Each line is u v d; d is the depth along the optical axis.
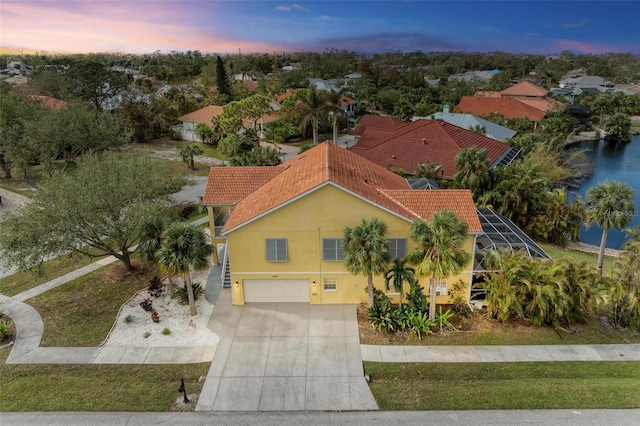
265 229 23.70
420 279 24.88
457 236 20.56
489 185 38.25
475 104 82.81
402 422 17.11
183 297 25.94
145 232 25.86
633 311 23.41
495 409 17.62
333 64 195.88
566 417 17.12
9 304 26.00
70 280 28.92
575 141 82.19
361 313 24.44
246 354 21.31
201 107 90.12
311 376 19.78
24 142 47.69
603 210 28.91
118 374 20.00
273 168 31.19
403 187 30.78
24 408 17.89
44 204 25.70
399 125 64.69
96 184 26.92
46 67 97.19
